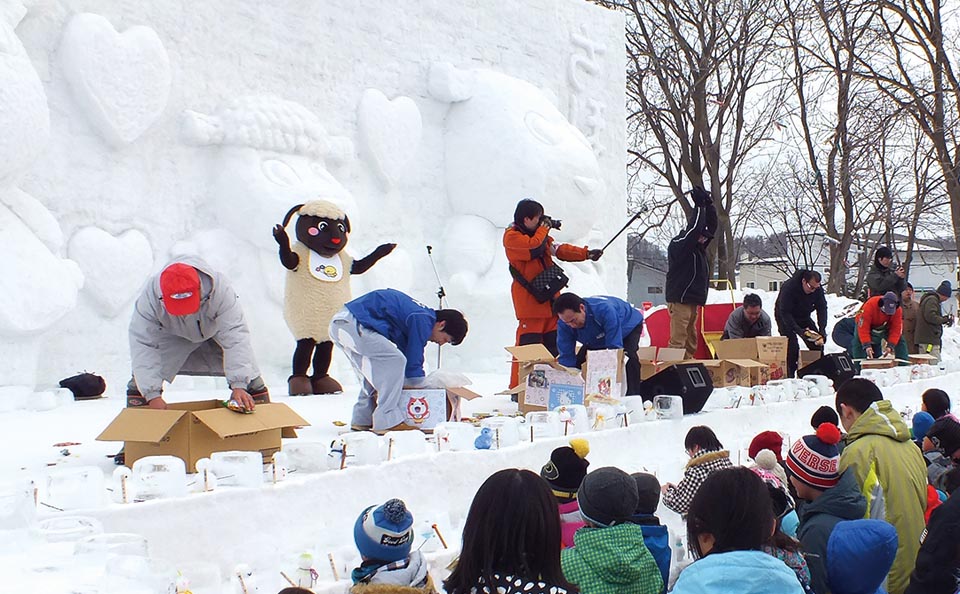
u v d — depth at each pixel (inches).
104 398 355.3
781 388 370.3
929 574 161.9
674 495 187.6
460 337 272.5
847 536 156.8
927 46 1024.2
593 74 613.6
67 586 113.0
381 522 135.7
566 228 522.3
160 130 402.3
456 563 129.0
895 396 446.3
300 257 352.5
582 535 146.3
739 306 452.4
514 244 342.6
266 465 197.0
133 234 386.6
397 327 264.2
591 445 267.7
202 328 216.1
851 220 1149.1
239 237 415.2
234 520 180.7
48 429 269.4
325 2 463.2
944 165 1025.5
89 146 380.5
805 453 180.9
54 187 368.8
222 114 418.6
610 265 629.9
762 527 129.3
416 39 505.7
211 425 195.6
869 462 200.8
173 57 406.6
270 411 209.9
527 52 569.9
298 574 173.3
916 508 198.4
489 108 510.6
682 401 316.5
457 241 500.4
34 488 166.7
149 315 215.0
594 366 294.7
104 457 222.1
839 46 1054.4
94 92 373.4
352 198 442.0
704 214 402.6
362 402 269.0
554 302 316.2
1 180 335.3
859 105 1127.6
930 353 579.5
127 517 165.6
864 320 522.6
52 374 363.9
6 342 332.8
